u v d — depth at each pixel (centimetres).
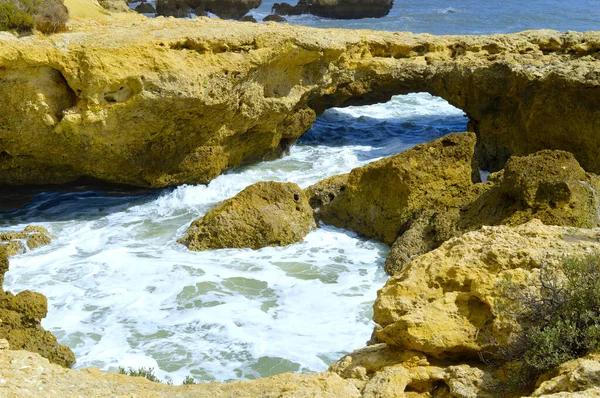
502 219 1708
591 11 7269
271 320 1505
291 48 2381
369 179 1972
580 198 1675
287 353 1360
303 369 1307
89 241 1986
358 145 2956
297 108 2650
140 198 2366
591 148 2306
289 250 1884
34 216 2205
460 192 1908
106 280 1712
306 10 7094
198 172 2422
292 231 1927
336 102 2867
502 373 854
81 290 1655
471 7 7688
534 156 1750
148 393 831
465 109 2719
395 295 955
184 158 2367
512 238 1016
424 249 1769
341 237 1967
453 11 7406
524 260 950
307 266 1786
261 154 2669
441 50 2786
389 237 1914
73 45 2042
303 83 2545
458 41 2783
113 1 3462
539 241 1004
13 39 1981
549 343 809
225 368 1316
